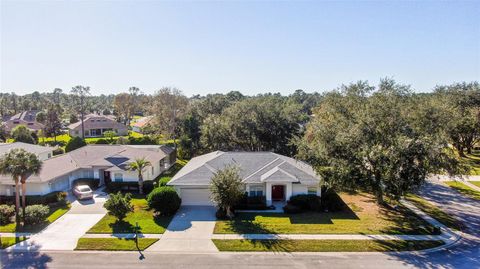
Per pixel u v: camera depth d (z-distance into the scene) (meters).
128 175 39.50
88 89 91.50
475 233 26.00
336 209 31.55
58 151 57.97
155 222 28.22
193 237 25.03
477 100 56.66
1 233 25.86
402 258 21.70
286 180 32.34
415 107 36.72
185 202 33.31
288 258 21.70
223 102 76.44
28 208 27.78
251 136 52.81
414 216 29.91
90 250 22.91
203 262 21.17
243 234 25.56
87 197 34.72
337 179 28.12
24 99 160.75
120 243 23.91
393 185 25.77
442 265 20.75
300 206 31.39
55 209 31.55
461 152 62.03
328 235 25.31
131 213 30.47
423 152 25.72
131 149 46.44
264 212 31.02
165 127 71.12
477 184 42.84
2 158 26.20
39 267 20.56
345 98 39.38
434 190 39.75
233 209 31.08
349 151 28.47
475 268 20.38
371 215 30.19
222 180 28.70
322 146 29.88
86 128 87.31
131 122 124.38
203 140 54.91
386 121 29.09
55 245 23.72
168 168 50.91
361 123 28.98
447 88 60.81
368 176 27.83
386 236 25.12
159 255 22.17
